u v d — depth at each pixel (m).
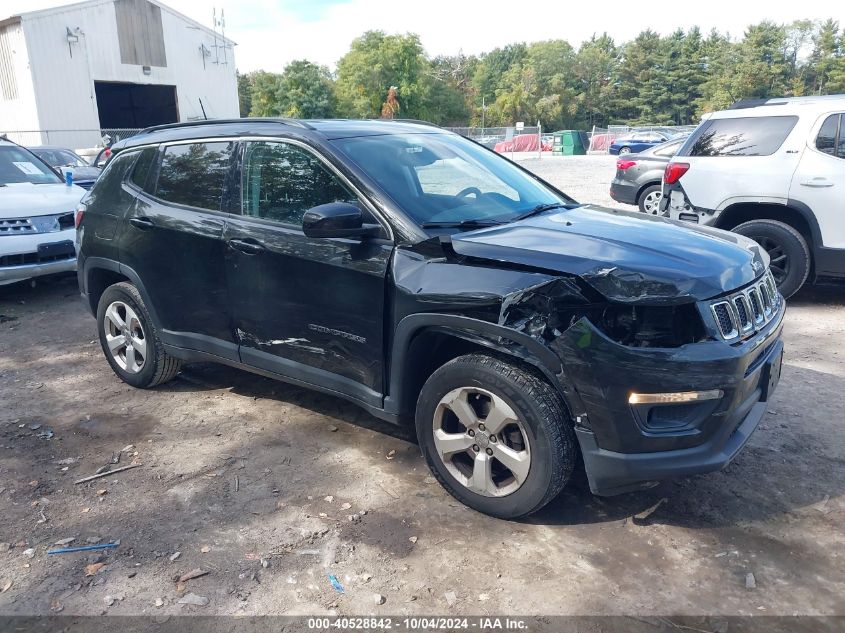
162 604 2.68
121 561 2.94
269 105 69.56
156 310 4.46
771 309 3.32
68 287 8.06
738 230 6.77
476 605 2.66
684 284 2.85
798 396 4.55
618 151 40.66
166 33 33.53
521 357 2.94
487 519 3.22
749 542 3.02
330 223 3.19
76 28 29.95
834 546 2.99
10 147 8.67
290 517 3.26
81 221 4.88
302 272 3.62
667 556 2.94
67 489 3.53
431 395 3.27
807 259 6.52
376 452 3.89
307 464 3.76
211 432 4.16
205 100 35.94
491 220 3.61
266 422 4.30
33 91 29.14
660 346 2.83
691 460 2.87
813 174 6.31
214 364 5.33
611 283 2.82
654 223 3.72
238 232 3.90
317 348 3.69
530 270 2.95
